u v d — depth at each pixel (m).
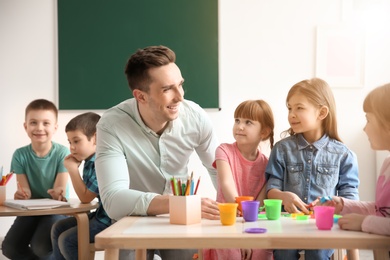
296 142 1.94
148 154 1.96
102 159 1.80
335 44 4.09
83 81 4.18
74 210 2.21
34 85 4.19
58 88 4.18
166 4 4.15
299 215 1.47
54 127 3.00
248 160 2.03
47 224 2.77
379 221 1.14
